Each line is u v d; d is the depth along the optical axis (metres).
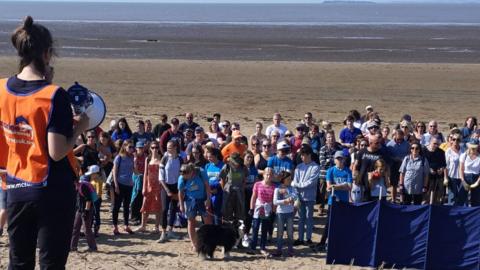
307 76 42.47
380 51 64.19
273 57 56.56
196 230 12.70
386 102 33.53
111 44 70.50
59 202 3.95
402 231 11.59
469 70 46.19
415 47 70.50
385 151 14.06
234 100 33.53
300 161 14.17
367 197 13.62
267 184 12.48
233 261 11.92
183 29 111.94
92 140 13.12
